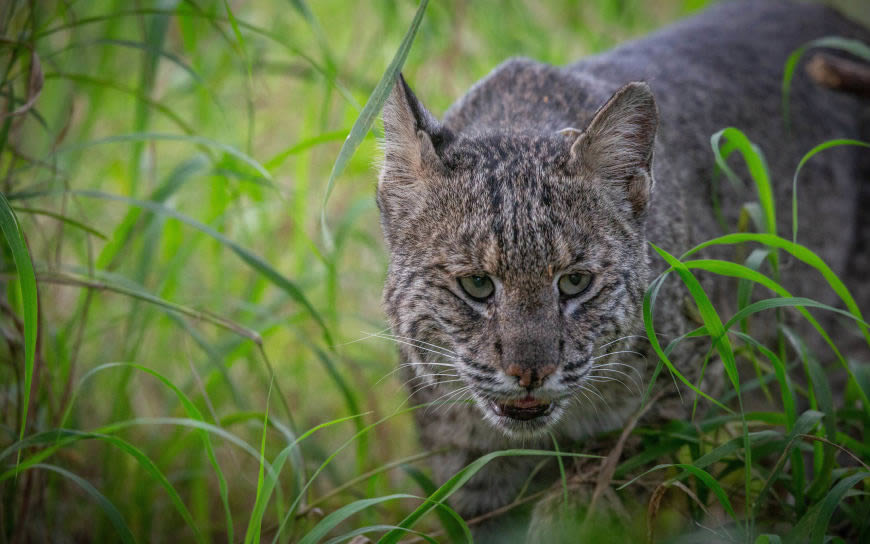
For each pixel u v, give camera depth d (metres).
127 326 9.84
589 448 7.80
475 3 12.41
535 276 7.02
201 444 9.14
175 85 11.35
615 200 7.41
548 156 7.39
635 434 7.66
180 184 9.03
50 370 8.62
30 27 8.68
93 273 8.32
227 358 9.41
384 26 11.67
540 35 12.41
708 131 9.41
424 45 11.64
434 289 7.33
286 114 13.12
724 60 10.25
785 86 8.95
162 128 12.75
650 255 7.85
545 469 8.16
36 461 6.41
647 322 6.55
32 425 7.83
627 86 7.20
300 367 10.45
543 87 8.68
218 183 9.73
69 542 8.77
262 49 11.60
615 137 7.32
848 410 7.60
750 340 6.88
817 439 6.46
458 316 7.26
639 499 7.61
